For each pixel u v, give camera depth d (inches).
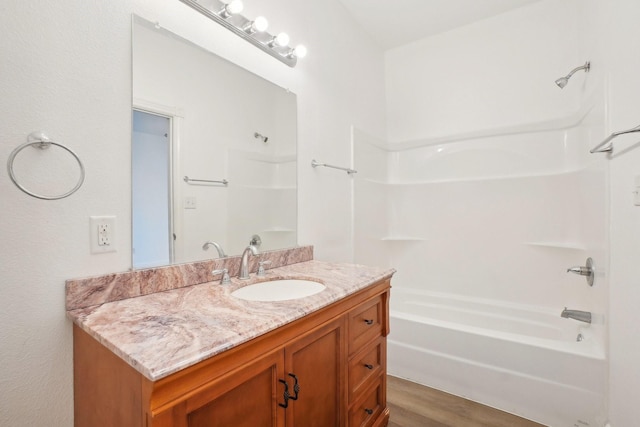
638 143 44.7
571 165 86.8
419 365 77.4
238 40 58.4
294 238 70.9
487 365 69.0
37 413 34.1
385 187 114.3
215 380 27.5
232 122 57.2
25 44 33.2
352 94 95.3
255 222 61.7
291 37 70.1
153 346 26.5
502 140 97.7
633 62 47.0
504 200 96.8
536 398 63.4
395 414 66.0
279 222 67.3
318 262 69.9
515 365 65.9
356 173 95.7
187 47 49.7
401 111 116.0
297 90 72.5
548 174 89.7
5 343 32.2
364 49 103.1
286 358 35.5
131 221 42.1
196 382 26.0
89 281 37.2
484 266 100.0
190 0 47.1
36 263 34.0
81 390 34.8
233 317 33.6
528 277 92.8
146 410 23.9
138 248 42.9
